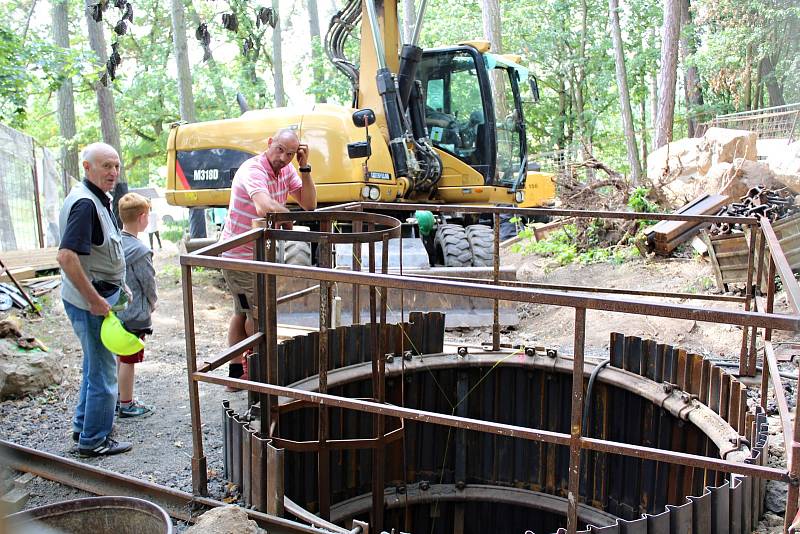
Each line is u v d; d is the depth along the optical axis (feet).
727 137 41.98
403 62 26.94
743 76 62.90
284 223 16.25
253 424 12.63
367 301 24.45
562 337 23.45
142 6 95.91
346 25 28.32
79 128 108.68
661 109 68.44
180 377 19.84
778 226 23.22
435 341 17.12
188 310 10.75
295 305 24.67
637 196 33.91
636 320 23.40
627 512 15.78
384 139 27.30
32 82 43.88
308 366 15.20
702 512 9.46
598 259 32.32
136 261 15.81
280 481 10.46
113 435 15.35
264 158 15.90
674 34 67.41
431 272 24.72
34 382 18.01
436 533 17.54
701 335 21.72
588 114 109.91
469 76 30.27
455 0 112.78
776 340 20.07
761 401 13.88
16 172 36.94
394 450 16.92
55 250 36.40
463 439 17.37
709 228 26.23
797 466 7.82
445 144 30.73
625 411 15.62
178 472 13.20
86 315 13.52
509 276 24.81
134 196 15.90
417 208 16.66
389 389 16.44
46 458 12.88
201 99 100.78
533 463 17.33
